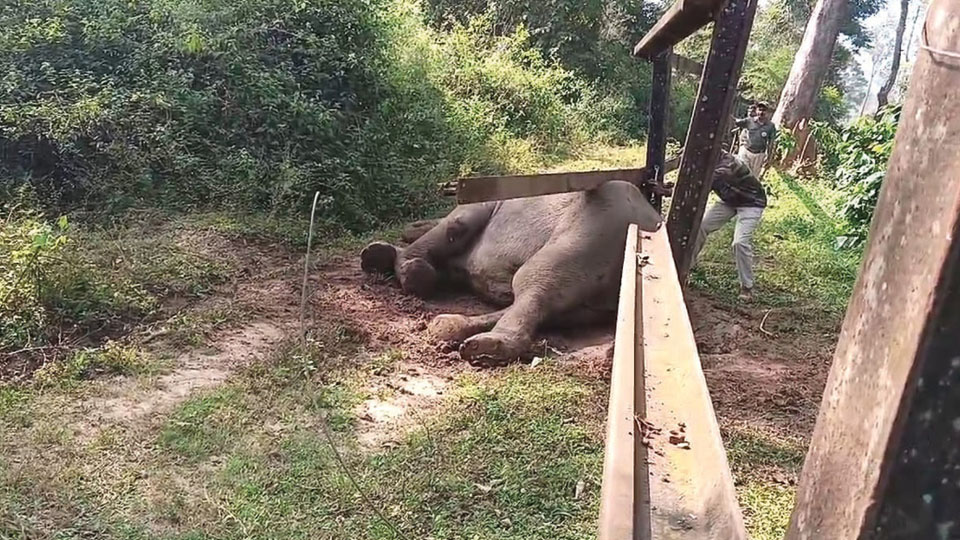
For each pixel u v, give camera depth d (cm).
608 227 646
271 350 572
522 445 449
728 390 555
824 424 83
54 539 354
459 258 759
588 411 495
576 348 614
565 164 1500
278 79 1045
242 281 728
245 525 369
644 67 2388
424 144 1199
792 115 1722
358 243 890
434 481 407
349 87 1161
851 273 907
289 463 426
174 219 853
